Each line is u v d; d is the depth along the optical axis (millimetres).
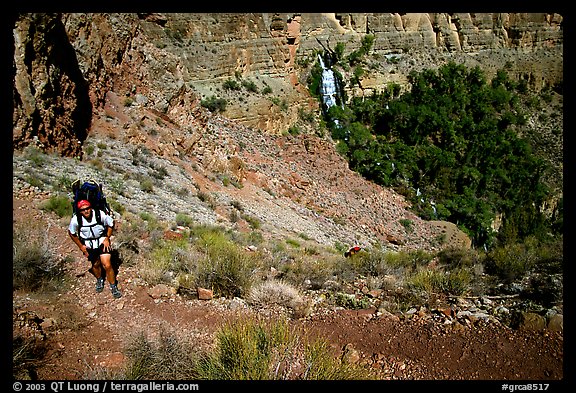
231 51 50344
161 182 18969
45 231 9102
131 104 22578
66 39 17750
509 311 7188
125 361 5508
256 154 38531
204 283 8109
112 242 9398
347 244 27312
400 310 7609
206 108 44594
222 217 19469
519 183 66688
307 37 67312
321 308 7734
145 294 7613
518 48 103625
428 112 68062
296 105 56188
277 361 5137
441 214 51688
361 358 6023
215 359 5234
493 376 5617
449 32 96125
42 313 6375
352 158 53719
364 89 72250
